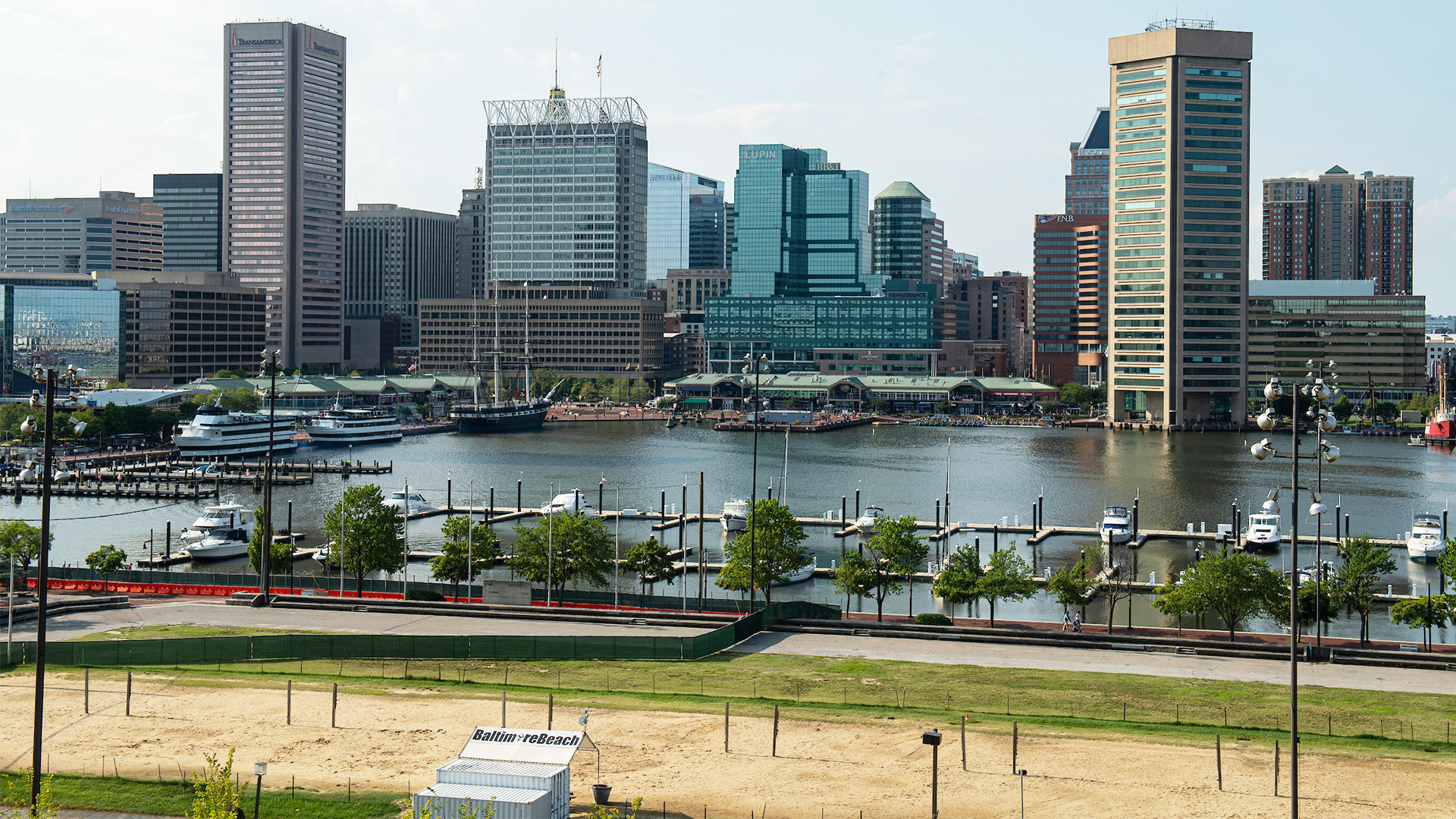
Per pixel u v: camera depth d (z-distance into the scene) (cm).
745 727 8606
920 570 18075
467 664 10388
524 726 8544
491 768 6888
